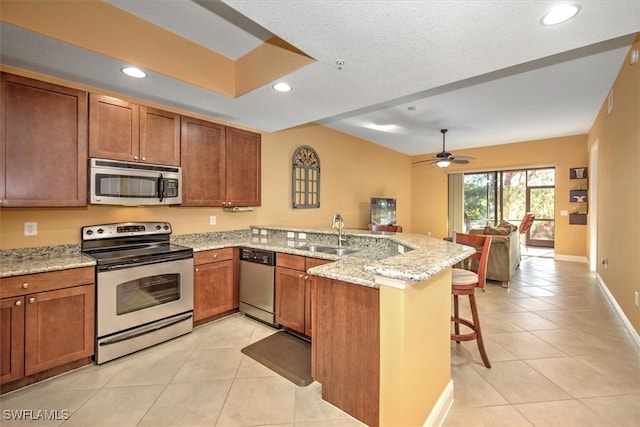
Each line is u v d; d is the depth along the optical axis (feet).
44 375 7.02
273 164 14.52
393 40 6.11
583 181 20.40
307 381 7.01
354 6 5.09
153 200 9.23
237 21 7.40
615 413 5.91
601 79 11.16
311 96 9.27
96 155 8.12
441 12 5.20
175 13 7.11
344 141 19.57
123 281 8.04
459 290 7.48
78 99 7.83
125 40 7.06
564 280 16.01
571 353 8.25
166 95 9.22
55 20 6.08
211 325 10.21
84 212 8.81
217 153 11.14
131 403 6.25
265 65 8.38
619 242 10.78
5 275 6.34
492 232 16.25
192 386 6.83
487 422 5.71
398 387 4.78
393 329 4.81
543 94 12.62
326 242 10.95
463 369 7.50
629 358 7.97
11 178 6.89
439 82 8.21
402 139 21.49
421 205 27.50
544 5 4.99
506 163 23.24
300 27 5.68
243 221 13.15
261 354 8.27
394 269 4.76
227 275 10.78
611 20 5.40
